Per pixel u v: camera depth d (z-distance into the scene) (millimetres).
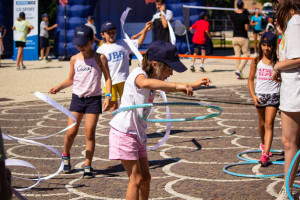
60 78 15656
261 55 6270
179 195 5047
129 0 26562
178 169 6031
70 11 22312
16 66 18797
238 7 15344
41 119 9508
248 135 7902
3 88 13555
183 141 7551
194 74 16906
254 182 5504
